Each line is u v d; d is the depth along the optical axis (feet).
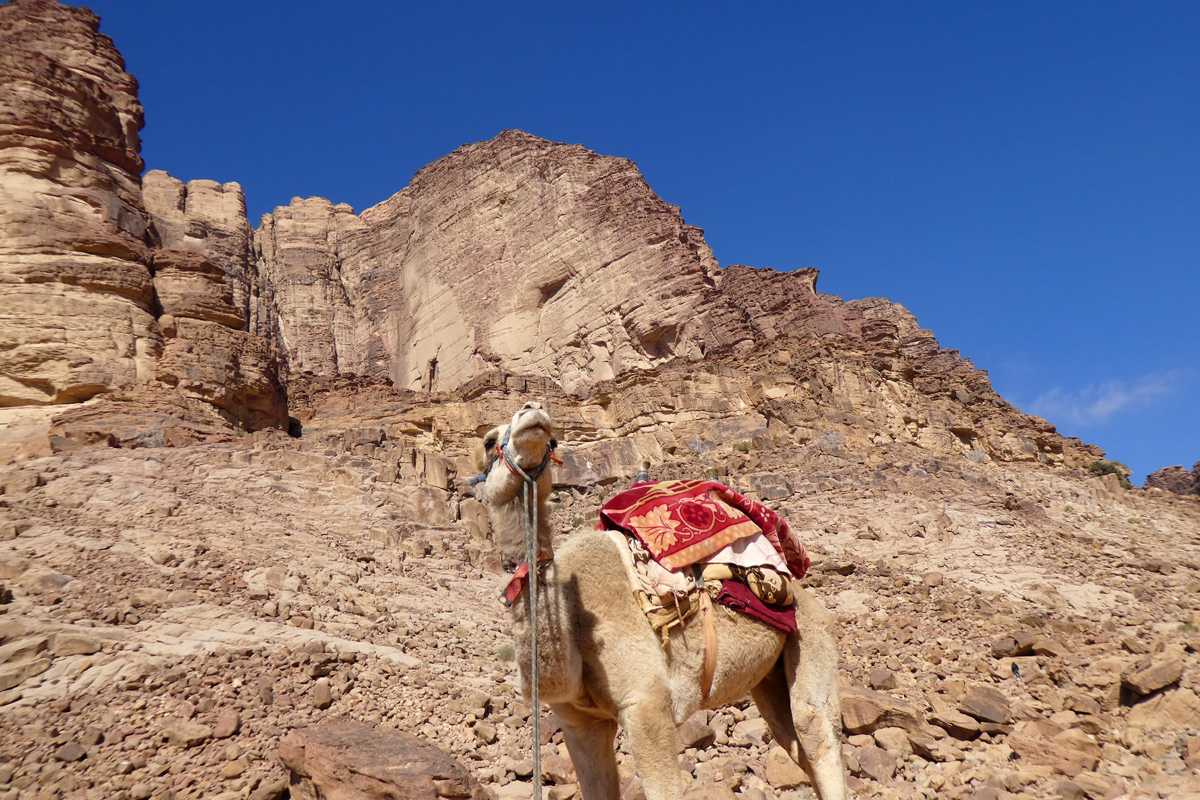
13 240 103.71
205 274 117.08
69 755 23.53
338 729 21.56
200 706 27.45
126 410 94.94
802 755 15.06
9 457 74.84
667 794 12.58
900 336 268.41
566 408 133.90
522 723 27.07
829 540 64.54
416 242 251.80
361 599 45.57
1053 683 30.32
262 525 55.72
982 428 148.36
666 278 181.27
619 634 13.42
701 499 15.53
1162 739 23.09
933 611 44.68
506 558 13.42
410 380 236.84
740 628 14.40
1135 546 69.36
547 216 213.66
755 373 132.36
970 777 21.33
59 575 39.29
